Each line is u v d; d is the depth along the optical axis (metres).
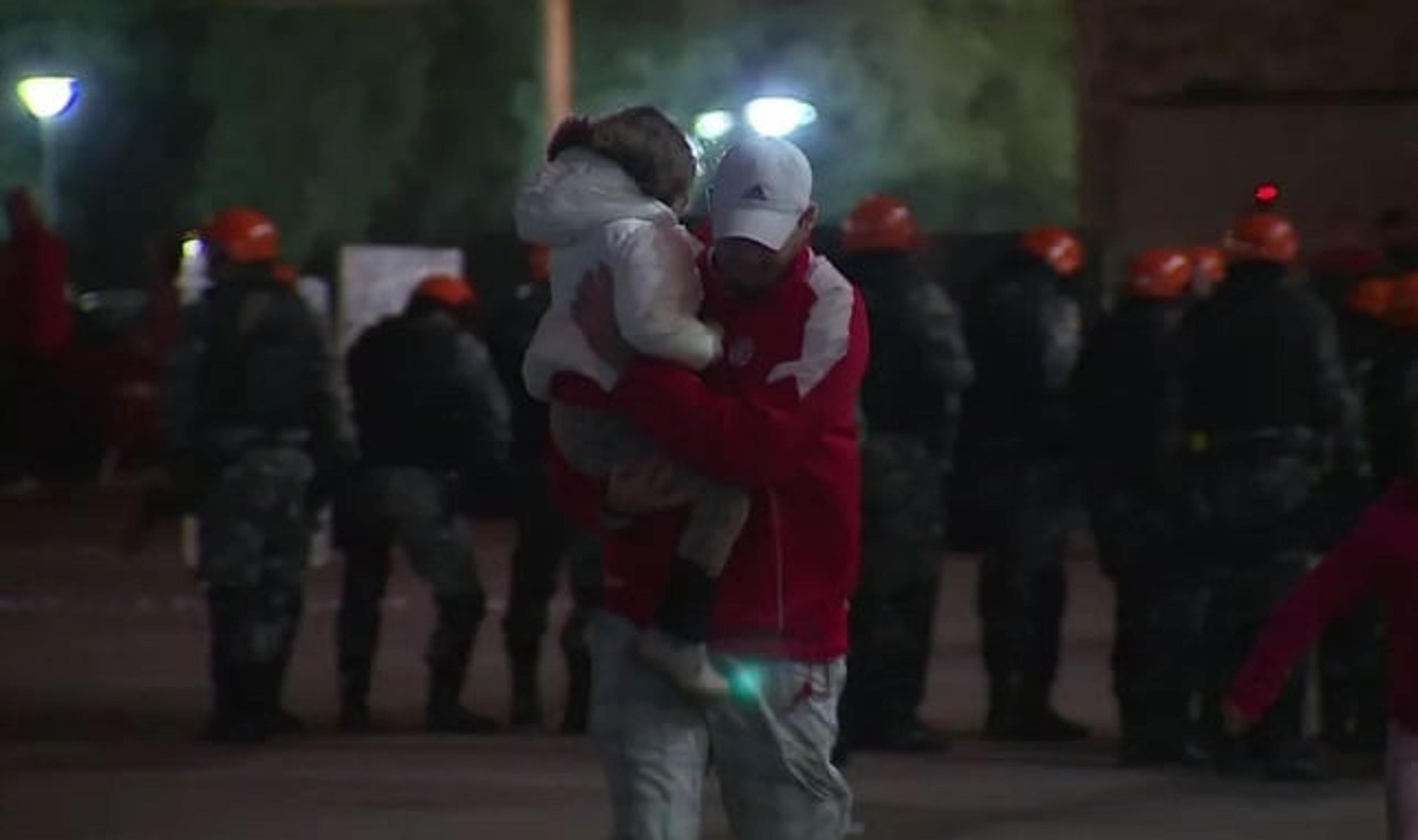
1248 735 28.47
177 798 26.91
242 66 82.88
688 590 14.49
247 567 29.97
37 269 61.12
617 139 14.80
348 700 31.42
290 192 82.50
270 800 26.78
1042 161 71.69
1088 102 60.72
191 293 35.62
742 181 14.40
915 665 29.97
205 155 84.06
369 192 81.56
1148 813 26.30
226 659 30.36
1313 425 27.66
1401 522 16.05
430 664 31.27
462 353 30.34
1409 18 58.25
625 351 14.57
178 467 30.00
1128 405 28.84
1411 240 34.69
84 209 85.44
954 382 29.00
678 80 74.56
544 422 31.06
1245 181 59.44
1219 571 28.16
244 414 29.59
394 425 30.58
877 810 26.38
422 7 81.38
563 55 64.62
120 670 36.47
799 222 14.46
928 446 29.30
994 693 31.58
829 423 14.48
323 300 37.22
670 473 14.42
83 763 29.00
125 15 85.25
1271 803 26.92
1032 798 27.16
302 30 82.44
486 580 46.88
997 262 31.58
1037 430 30.61
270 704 30.66
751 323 14.48
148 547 51.50
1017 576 30.91
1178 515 28.42
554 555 31.44
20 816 25.94
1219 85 59.59
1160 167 59.94
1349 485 29.52
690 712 14.75
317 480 30.23
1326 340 27.59
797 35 73.38
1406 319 25.62
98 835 25.02
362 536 30.98
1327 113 58.97
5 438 61.50
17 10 85.75
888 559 29.44
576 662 30.83
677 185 14.91
